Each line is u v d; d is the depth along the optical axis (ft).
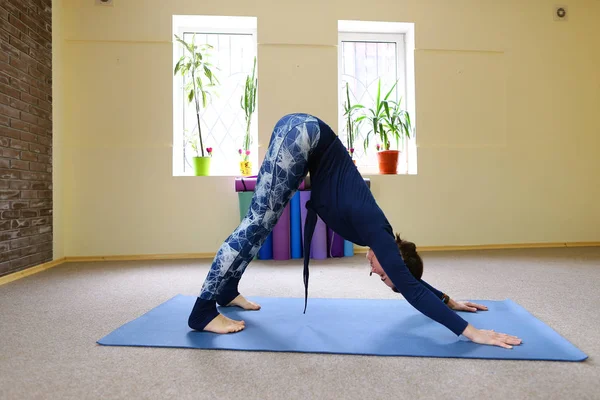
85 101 12.14
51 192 11.16
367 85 14.06
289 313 5.90
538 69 13.73
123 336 4.98
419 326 5.25
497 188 13.50
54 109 11.38
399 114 13.00
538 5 13.74
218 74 13.41
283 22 12.73
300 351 4.47
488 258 11.33
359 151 13.98
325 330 5.13
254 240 5.00
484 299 6.82
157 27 12.35
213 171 13.34
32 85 10.22
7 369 4.10
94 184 12.12
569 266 9.98
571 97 13.83
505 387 3.63
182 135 13.16
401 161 13.97
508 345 4.48
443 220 13.26
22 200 9.68
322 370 4.02
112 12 12.22
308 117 5.11
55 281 8.80
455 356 4.28
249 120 12.73
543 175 13.69
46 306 6.64
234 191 12.43
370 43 14.08
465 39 13.44
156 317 5.78
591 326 5.35
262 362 4.22
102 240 12.12
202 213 12.39
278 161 4.87
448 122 13.35
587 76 13.91
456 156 13.35
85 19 12.16
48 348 4.68
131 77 12.26
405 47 14.01
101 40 12.19
